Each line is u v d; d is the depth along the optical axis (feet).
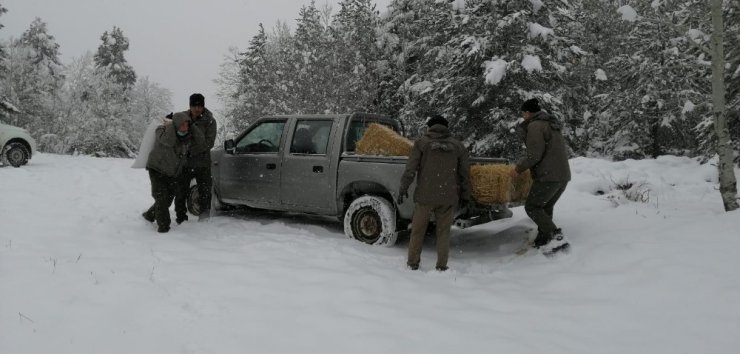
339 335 10.13
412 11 74.95
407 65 74.64
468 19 49.21
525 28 46.14
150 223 20.11
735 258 13.76
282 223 22.22
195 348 9.24
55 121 93.20
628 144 69.26
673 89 64.95
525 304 12.64
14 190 26.21
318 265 15.17
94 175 35.17
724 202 18.95
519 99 48.06
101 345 9.16
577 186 28.71
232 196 23.41
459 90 51.83
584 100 68.03
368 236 19.31
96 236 17.22
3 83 87.20
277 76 74.54
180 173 19.21
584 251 16.46
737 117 36.35
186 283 12.61
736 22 35.12
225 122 97.71
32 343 9.03
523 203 19.38
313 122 21.36
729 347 9.93
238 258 15.39
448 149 15.65
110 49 132.67
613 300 12.67
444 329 10.70
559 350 9.95
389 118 23.16
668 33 64.85
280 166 21.61
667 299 12.25
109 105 95.66
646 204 23.04
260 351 9.28
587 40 75.00
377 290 13.14
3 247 14.87
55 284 11.89
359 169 19.33
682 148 69.15
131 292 11.75
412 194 17.98
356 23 69.62
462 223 17.40
